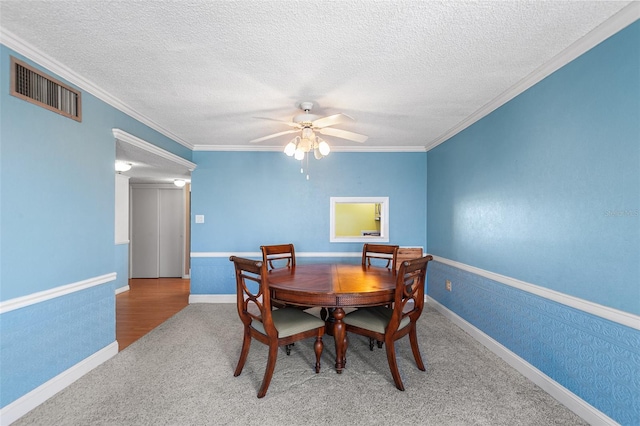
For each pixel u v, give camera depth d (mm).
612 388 1659
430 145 4289
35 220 1974
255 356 2682
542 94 2170
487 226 2873
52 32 1736
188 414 1886
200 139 4090
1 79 1760
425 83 2375
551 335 2082
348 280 2584
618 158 1621
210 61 2051
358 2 1474
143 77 2283
